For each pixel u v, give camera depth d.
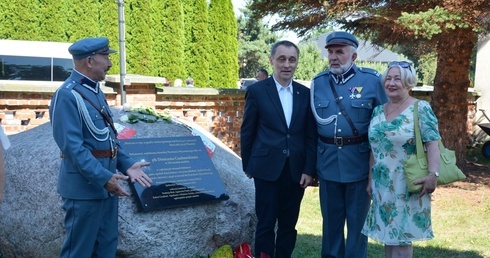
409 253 3.83
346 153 4.11
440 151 3.71
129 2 17.58
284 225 4.52
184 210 4.41
